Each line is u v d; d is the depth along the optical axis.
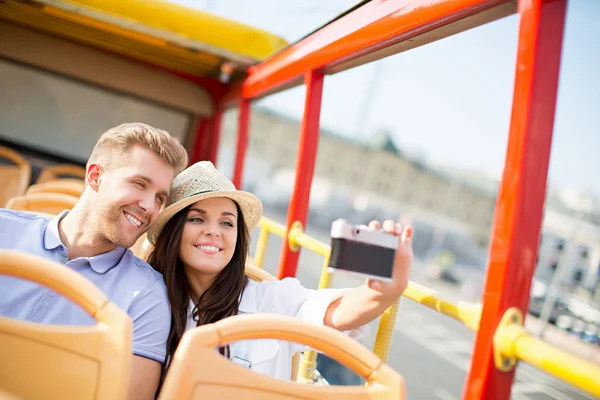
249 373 1.18
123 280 1.70
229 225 1.81
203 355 1.16
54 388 1.11
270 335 1.22
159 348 1.65
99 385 1.11
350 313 1.62
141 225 1.74
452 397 8.06
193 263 1.76
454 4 1.64
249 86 4.25
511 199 1.33
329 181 52.81
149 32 3.63
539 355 1.18
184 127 5.56
